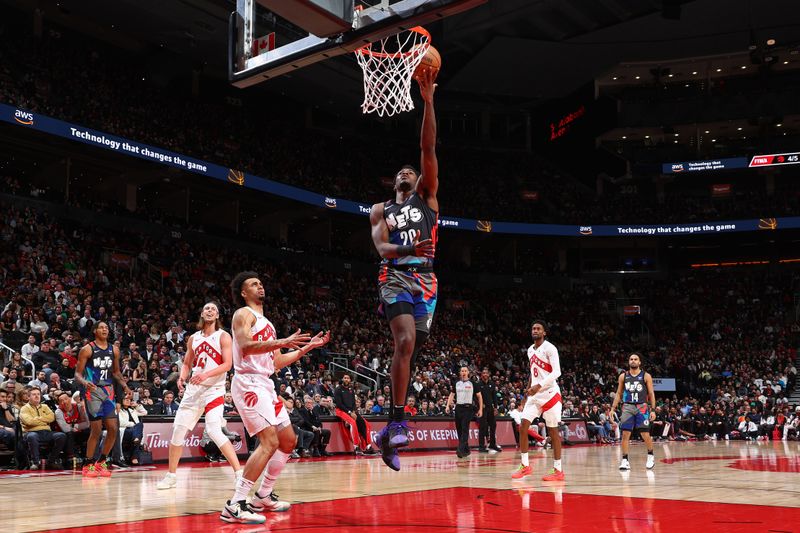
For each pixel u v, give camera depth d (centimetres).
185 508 518
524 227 3625
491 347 3161
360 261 3400
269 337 501
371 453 1379
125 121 2569
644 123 3641
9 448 1055
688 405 2817
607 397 2605
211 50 2758
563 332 3503
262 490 493
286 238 3353
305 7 557
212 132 2964
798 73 3569
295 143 3331
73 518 461
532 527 416
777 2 2881
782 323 3541
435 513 481
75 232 2309
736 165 3562
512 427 1747
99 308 1914
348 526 422
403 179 463
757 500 562
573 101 3653
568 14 2941
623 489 659
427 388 2106
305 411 1330
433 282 449
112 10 2414
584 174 3544
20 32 2566
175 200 2950
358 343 2511
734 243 3912
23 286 1778
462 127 3981
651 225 3659
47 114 2242
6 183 2266
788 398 2977
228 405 1327
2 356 1430
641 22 3048
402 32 573
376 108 599
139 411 1162
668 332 3659
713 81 3688
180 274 2475
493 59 3312
